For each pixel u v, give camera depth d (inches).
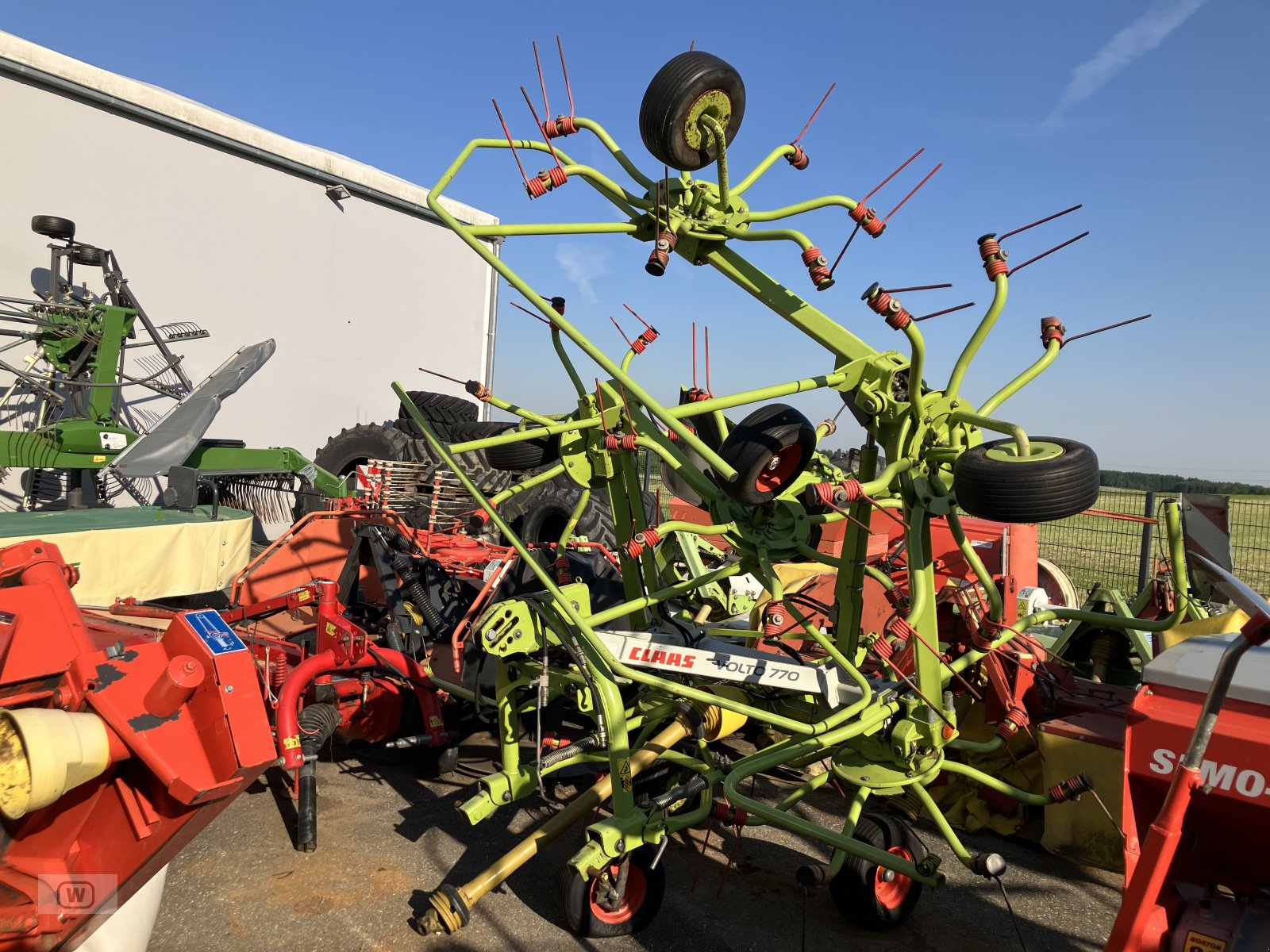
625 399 136.4
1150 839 71.9
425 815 153.2
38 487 338.0
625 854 115.2
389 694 161.8
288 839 141.1
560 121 130.3
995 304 113.6
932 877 110.6
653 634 137.2
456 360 510.6
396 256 474.0
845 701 129.7
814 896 133.1
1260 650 90.2
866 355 120.6
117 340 307.6
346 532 219.1
